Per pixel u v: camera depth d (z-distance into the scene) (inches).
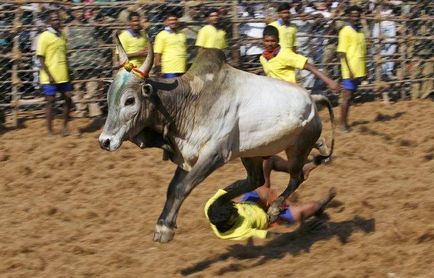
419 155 465.1
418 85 604.7
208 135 304.2
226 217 327.0
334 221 363.9
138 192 413.1
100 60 538.6
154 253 332.8
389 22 592.7
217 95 306.0
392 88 598.9
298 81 560.1
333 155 462.6
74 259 327.9
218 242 343.0
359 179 421.1
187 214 377.4
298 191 405.4
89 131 517.3
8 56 526.6
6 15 524.4
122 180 426.6
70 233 358.0
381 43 589.9
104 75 541.3
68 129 514.0
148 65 295.9
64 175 437.4
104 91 544.7
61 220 376.8
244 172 438.9
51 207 383.6
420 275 299.0
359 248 327.0
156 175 432.8
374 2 587.8
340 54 510.6
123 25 538.0
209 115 304.5
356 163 451.5
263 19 557.6
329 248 330.3
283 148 324.5
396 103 587.8
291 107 316.8
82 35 534.6
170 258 326.0
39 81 530.0
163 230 298.4
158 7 546.6
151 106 297.1
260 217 339.0
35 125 526.3
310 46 569.3
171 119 301.9
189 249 336.8
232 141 309.9
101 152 471.2
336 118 534.6
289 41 508.7
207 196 401.7
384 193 389.7
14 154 470.6
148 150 475.2
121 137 294.0
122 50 299.7
